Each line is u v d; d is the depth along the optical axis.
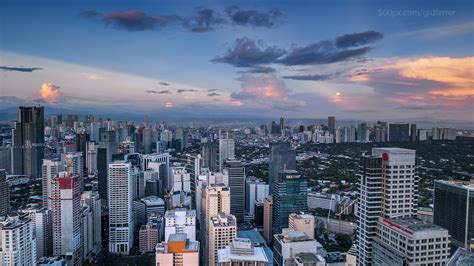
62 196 140.12
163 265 105.06
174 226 145.38
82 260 152.00
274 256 124.69
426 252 71.06
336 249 143.50
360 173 87.94
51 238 145.62
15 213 131.62
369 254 84.81
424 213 100.69
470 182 100.19
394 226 76.75
